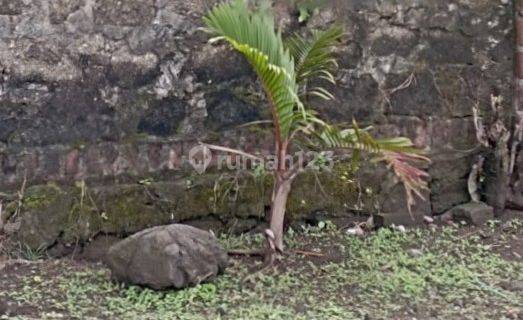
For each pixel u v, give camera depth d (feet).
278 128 20.56
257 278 20.57
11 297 19.27
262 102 23.50
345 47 24.17
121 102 22.11
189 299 19.20
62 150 21.65
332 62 22.90
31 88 21.21
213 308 18.90
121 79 22.06
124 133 22.24
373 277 21.01
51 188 21.56
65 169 21.72
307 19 23.59
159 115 22.53
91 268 21.27
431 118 25.43
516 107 25.72
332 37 21.98
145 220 22.40
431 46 25.22
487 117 25.80
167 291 19.53
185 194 22.79
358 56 24.36
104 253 22.03
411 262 21.99
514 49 25.81
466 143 25.77
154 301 19.13
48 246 21.56
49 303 19.07
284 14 23.36
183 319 18.19
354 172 24.31
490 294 20.17
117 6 21.81
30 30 21.03
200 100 22.90
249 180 23.43
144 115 22.38
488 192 25.71
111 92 21.98
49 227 21.53
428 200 25.31
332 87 24.13
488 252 23.15
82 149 21.83
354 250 22.91
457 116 25.70
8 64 20.89
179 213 22.76
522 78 25.79
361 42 24.36
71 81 21.53
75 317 18.31
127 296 19.42
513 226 24.94
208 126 23.06
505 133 25.45
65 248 21.76
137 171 22.41
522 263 22.33
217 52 22.90
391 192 24.73
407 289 20.33
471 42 25.63
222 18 19.80
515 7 25.67
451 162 25.66
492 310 19.21
